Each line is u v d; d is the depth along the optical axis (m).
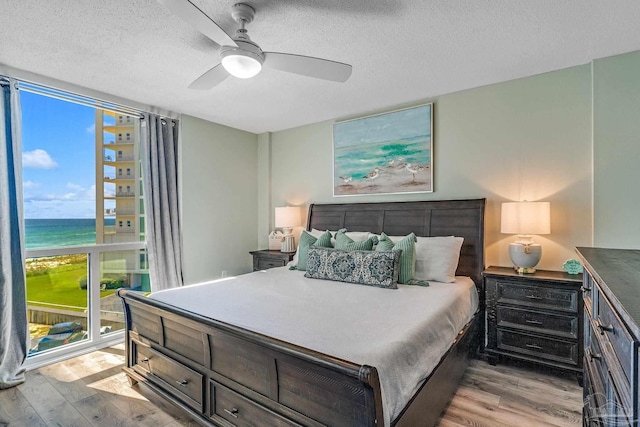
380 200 3.62
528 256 2.60
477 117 3.07
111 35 2.10
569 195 2.67
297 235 4.32
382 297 2.19
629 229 2.34
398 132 3.49
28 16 1.88
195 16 1.49
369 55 2.39
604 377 1.15
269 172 4.62
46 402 2.15
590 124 2.58
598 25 2.02
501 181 2.96
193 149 3.87
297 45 2.24
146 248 3.47
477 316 2.71
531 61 2.53
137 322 2.26
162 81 2.82
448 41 2.21
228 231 4.27
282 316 1.78
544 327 2.40
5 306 2.42
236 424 1.62
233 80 2.83
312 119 4.02
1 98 2.46
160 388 2.04
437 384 1.71
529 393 2.19
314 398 1.33
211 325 1.62
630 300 0.86
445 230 3.10
